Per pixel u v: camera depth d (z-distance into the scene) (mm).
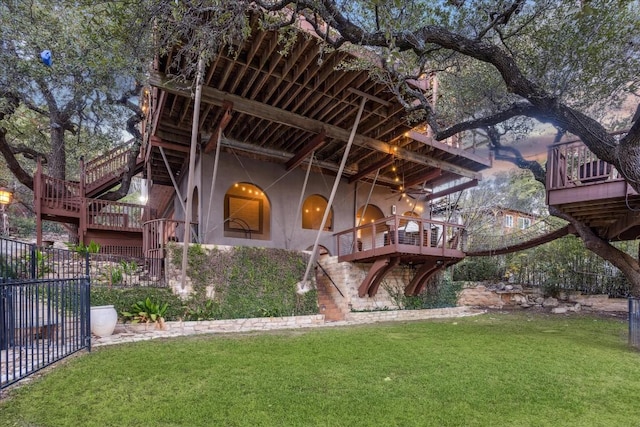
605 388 3838
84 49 7336
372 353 5293
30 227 16594
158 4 3688
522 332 7336
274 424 2914
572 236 11734
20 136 11766
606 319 9453
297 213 10180
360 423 2947
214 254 8508
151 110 9312
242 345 5762
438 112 8148
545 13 5418
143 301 7453
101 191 11711
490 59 4527
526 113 4984
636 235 8789
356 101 8016
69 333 5621
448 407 3291
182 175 11703
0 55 7469
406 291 10727
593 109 7383
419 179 12664
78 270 8211
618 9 5020
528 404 3379
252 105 7602
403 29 4168
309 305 9352
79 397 3441
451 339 6488
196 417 3027
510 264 13680
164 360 4730
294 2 3816
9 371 4102
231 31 4090
